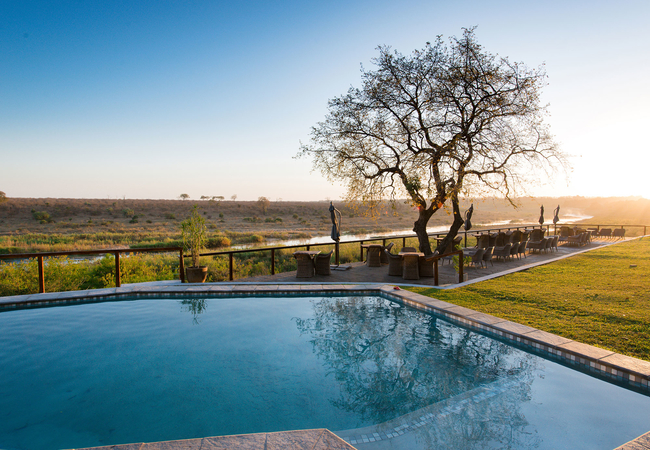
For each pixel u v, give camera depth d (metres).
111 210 61.50
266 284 8.12
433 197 11.37
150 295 7.46
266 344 5.04
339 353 4.71
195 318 6.16
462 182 10.85
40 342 5.08
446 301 6.61
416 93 11.44
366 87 11.74
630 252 13.80
